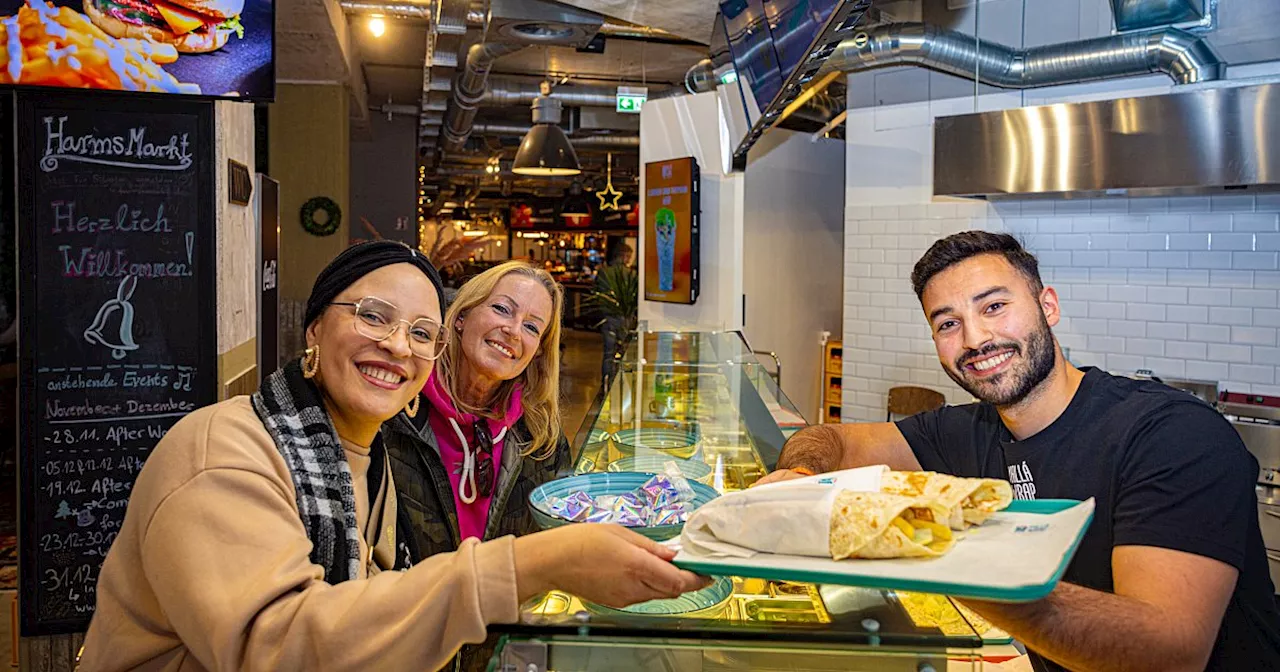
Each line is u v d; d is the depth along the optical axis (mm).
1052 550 871
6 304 4375
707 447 2248
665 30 5062
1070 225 4875
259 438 1096
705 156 6105
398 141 11555
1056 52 4359
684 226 6160
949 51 4387
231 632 896
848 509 897
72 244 3131
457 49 6711
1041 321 1521
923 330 5477
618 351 4262
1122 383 1515
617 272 8883
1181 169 3627
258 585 924
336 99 7945
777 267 7121
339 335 1178
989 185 4133
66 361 3133
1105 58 4223
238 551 955
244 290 3848
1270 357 4312
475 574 909
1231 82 3951
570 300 21656
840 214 7941
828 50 2221
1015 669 1193
